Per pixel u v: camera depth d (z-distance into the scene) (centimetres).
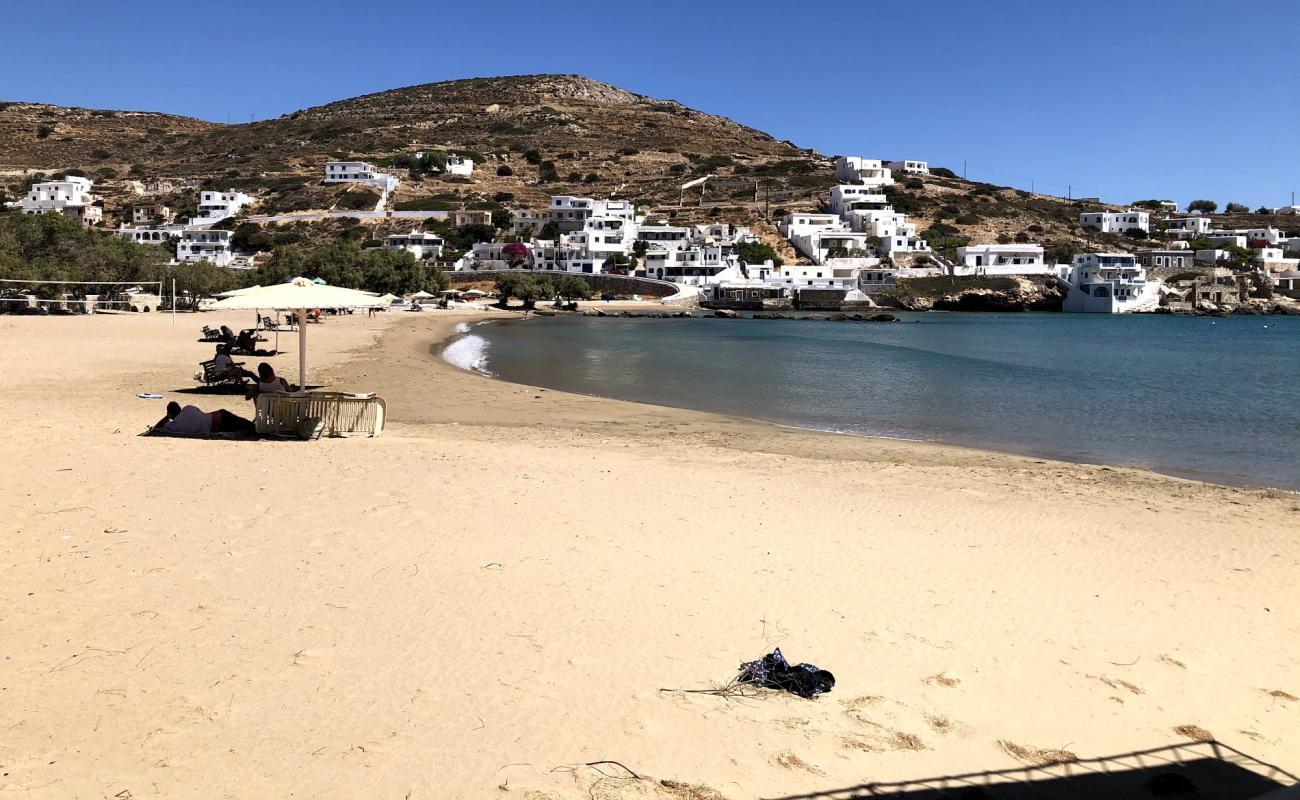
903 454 2048
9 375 2794
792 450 2070
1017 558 1160
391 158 19838
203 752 609
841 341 7200
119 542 1047
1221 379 4384
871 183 18100
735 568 1070
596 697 721
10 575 920
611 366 4541
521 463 1659
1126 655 862
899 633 891
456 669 758
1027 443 2350
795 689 751
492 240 14550
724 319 10944
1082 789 624
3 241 6781
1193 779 645
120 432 1816
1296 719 747
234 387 2683
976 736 695
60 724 634
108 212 16025
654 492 1462
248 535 1102
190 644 778
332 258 10719
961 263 14850
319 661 758
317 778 586
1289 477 1908
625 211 15462
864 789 612
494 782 593
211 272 8350
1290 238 17638
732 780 614
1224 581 1091
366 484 1409
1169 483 1714
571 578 1002
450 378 3516
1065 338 8194
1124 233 18325
